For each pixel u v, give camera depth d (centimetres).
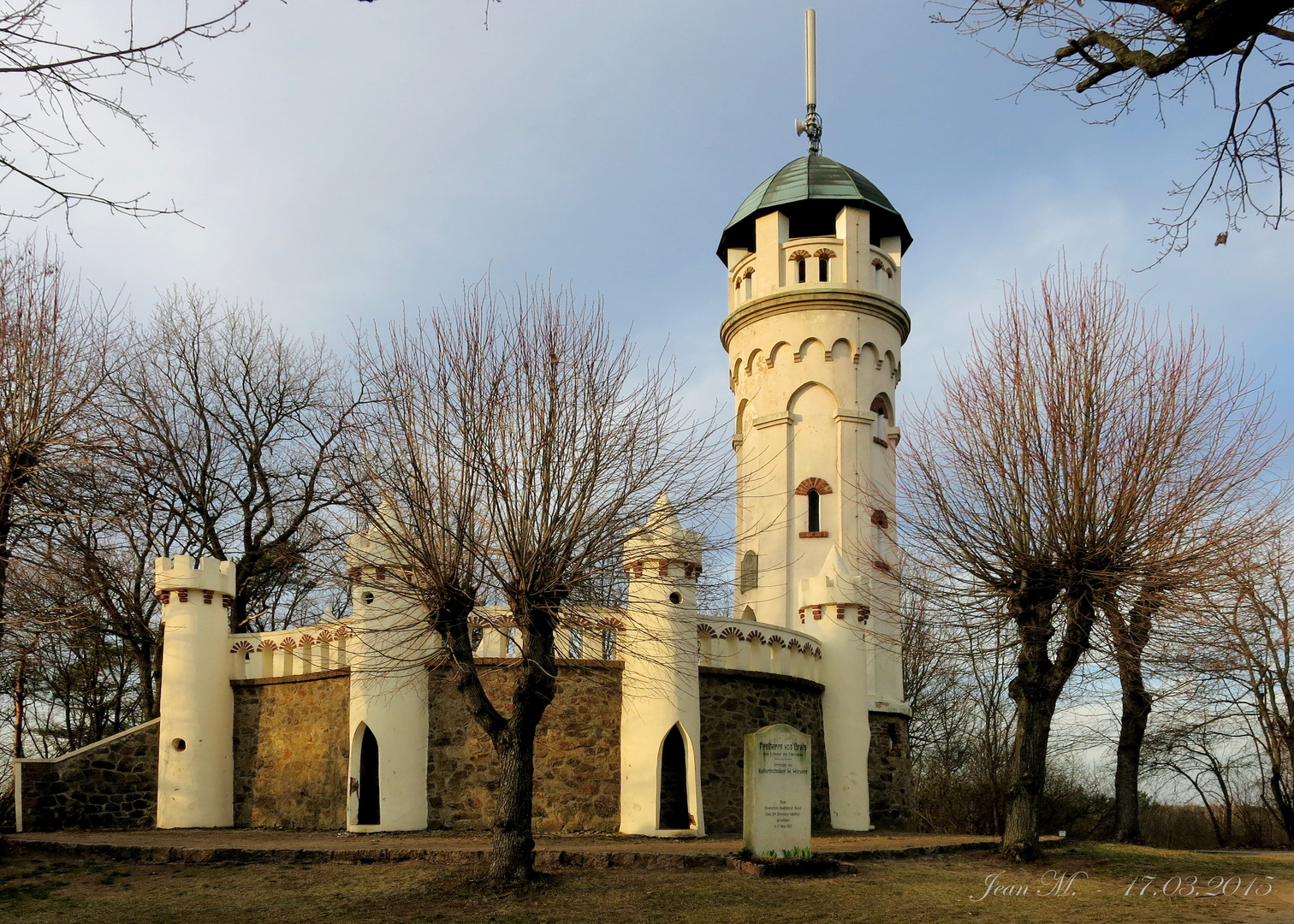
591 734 2177
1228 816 4097
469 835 2047
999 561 2106
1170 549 1991
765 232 3488
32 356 2211
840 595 2759
